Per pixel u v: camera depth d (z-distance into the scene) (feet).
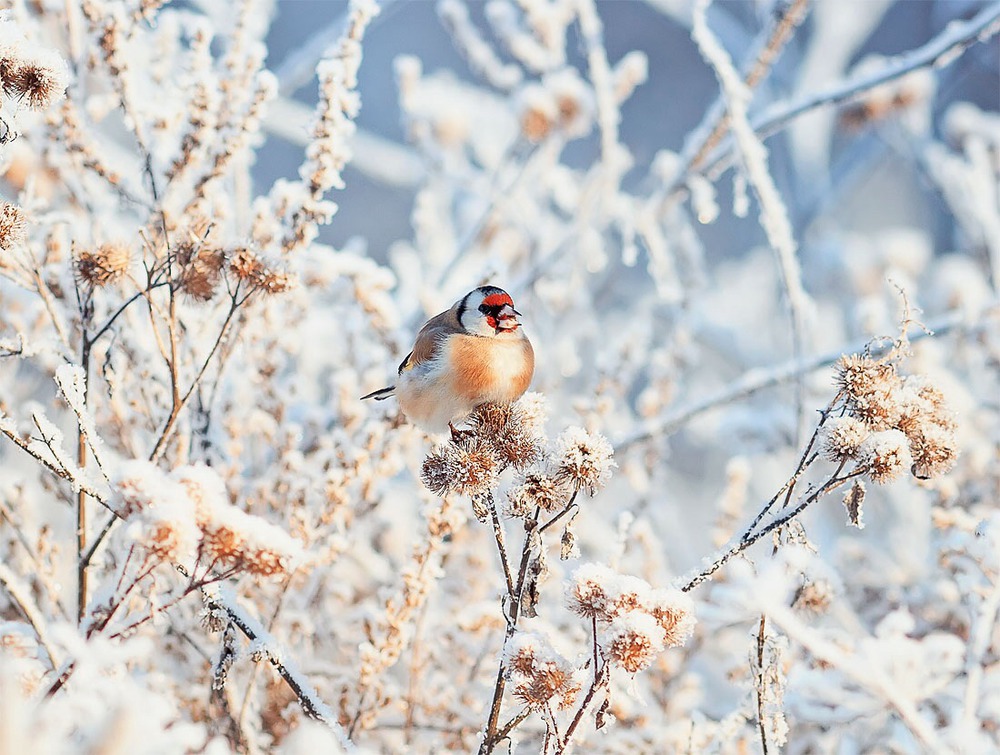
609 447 19.20
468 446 19.84
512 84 50.14
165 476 16.10
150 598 17.15
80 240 26.89
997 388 46.34
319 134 25.75
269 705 27.30
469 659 30.66
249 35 29.84
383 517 36.19
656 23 95.14
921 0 88.69
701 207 40.40
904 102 55.77
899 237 58.90
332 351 43.98
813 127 64.44
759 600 15.44
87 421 19.63
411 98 50.14
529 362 25.75
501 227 48.78
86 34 28.63
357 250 39.32
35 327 31.42
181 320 28.04
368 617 27.25
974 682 18.80
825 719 25.16
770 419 47.91
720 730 22.34
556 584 32.55
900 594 33.99
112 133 54.90
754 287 66.90
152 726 10.99
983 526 19.39
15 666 17.08
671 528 43.19
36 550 27.12
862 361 19.70
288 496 29.60
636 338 37.22
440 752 26.89
